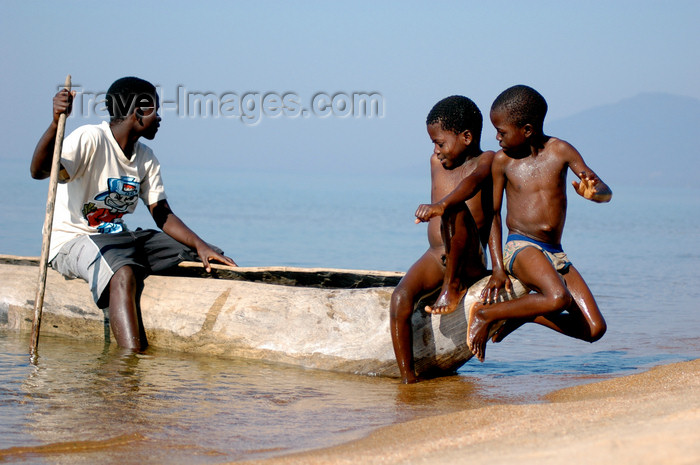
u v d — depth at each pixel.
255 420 3.65
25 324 5.93
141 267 5.57
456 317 4.79
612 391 3.95
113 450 3.13
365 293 4.99
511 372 5.06
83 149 5.48
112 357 5.11
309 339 4.98
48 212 5.21
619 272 11.57
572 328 4.84
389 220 23.72
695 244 17.53
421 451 2.75
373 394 4.28
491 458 2.48
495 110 4.78
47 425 3.48
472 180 4.61
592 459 2.30
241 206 29.41
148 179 5.98
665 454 2.26
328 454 2.87
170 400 4.02
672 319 7.37
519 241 4.79
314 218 23.50
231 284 5.38
